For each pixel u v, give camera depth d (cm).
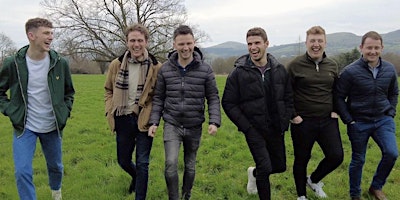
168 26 3391
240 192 536
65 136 917
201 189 552
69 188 543
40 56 402
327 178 588
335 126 461
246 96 433
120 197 509
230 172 624
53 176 454
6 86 411
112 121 446
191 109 432
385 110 465
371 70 459
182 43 416
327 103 454
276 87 427
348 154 731
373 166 654
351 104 474
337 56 3769
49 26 393
